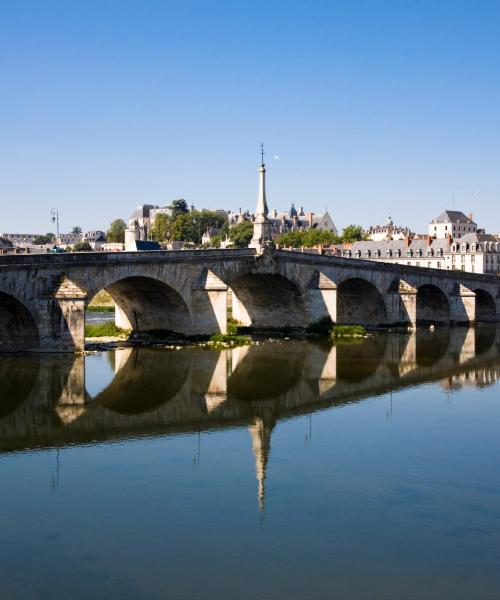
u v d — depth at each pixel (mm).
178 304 71875
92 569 22172
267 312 88750
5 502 27312
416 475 30688
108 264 62656
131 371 53844
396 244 170500
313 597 20719
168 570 22125
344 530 25016
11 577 21641
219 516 26109
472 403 44750
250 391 47750
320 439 36156
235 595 20766
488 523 25641
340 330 84125
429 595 20859
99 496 27938
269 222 80125
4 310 58469
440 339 83188
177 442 35344
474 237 166125
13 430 37312
